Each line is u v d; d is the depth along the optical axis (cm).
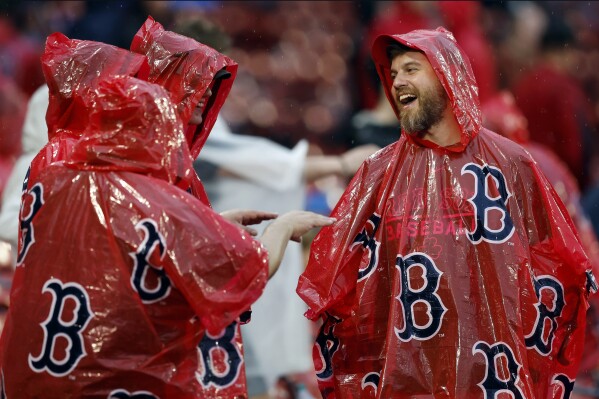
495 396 1419
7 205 1816
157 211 1276
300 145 2128
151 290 1282
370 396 1484
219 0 3759
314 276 1496
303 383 2055
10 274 2195
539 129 3169
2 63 3162
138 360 1284
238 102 3516
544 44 3353
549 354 1468
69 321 1277
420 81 1472
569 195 2238
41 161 1355
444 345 1431
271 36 3800
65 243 1288
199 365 1326
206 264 1275
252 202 2062
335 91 3694
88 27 2952
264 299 2030
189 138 1510
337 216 1508
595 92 3544
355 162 2117
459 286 1438
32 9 3309
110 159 1292
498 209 1451
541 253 1467
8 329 1311
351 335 1502
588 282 1459
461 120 1459
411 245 1459
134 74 1384
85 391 1273
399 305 1448
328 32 3859
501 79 3312
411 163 1495
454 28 2870
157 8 2392
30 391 1288
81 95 1368
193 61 1433
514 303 1429
